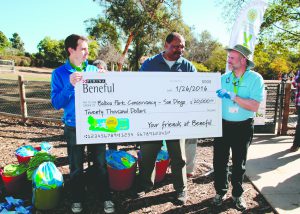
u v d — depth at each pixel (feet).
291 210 10.56
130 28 74.28
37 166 11.72
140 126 9.87
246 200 11.44
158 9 73.51
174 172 10.91
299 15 46.37
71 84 8.99
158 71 10.42
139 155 12.64
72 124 9.52
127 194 11.76
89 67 10.16
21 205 10.63
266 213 10.54
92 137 9.52
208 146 18.83
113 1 73.05
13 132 21.47
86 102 9.35
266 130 21.81
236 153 10.07
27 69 132.98
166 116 10.00
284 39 47.93
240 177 10.28
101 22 77.46
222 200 11.00
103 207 10.73
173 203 11.14
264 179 13.24
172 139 10.17
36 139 19.77
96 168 10.07
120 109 9.63
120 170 11.51
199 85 10.02
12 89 48.03
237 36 16.12
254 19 15.80
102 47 91.20
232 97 9.33
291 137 20.83
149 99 9.80
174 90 9.92
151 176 11.57
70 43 9.03
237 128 9.80
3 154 16.22
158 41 78.28
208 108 10.14
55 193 10.41
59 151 17.07
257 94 9.32
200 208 10.81
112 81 9.45
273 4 46.83
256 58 51.75
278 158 16.15
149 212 10.51
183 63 10.89
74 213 10.27
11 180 11.29
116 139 9.75
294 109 28.37
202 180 13.30
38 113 29.73
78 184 9.99
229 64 9.66
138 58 85.25
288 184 12.75
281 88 20.98
